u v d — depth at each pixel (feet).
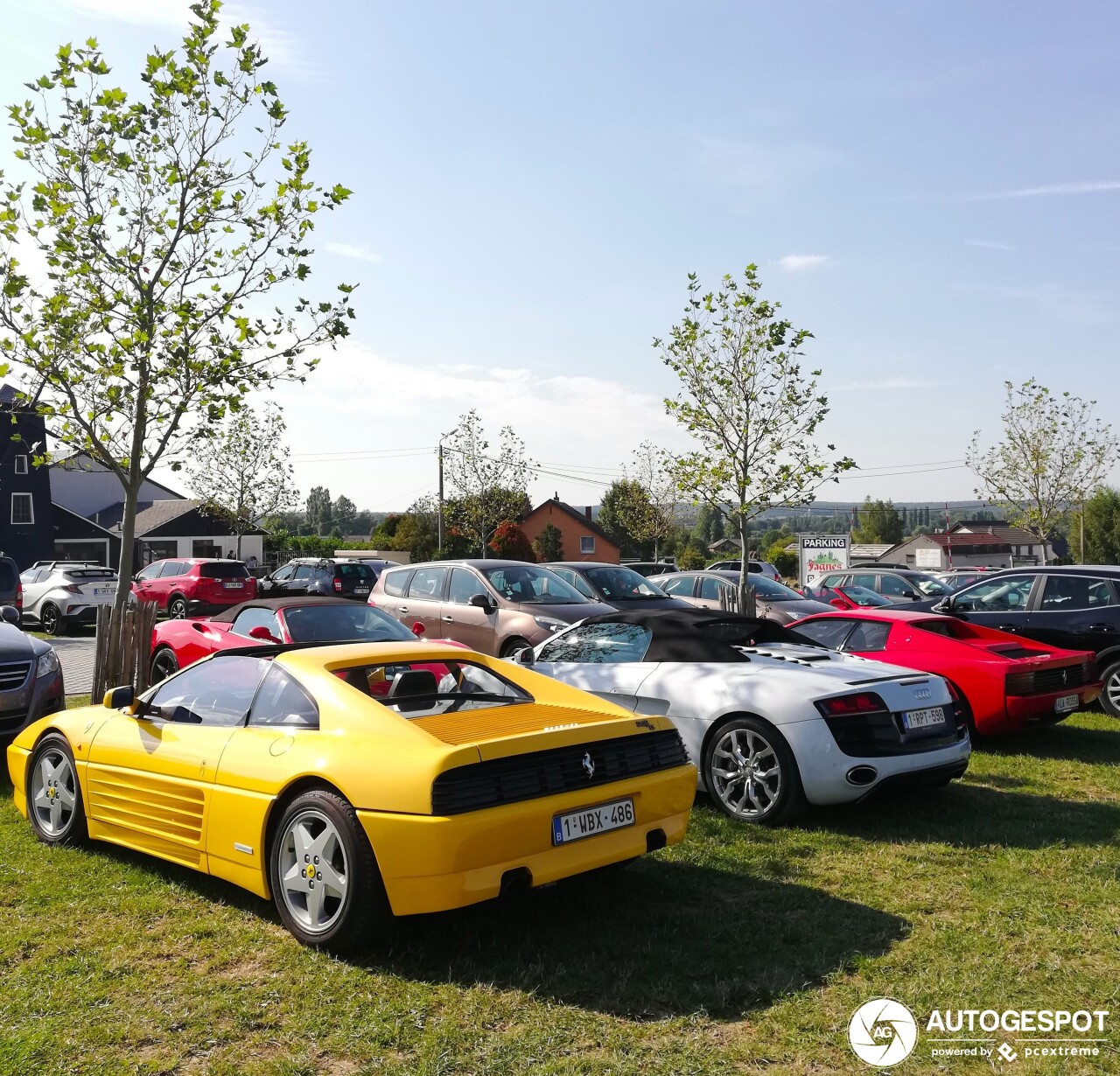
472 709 16.33
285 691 15.62
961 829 19.74
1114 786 23.82
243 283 29.22
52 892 16.26
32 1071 10.56
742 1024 11.59
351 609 31.17
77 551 163.02
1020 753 27.84
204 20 28.02
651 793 14.98
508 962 13.28
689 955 13.48
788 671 20.76
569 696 17.34
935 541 282.77
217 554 172.55
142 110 27.45
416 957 13.44
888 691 19.94
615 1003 12.08
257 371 29.68
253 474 120.78
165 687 17.90
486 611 38.55
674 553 212.64
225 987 12.62
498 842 12.93
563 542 211.61
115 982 12.80
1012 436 99.09
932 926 14.58
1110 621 33.60
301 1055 10.91
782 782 19.66
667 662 22.50
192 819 15.89
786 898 15.80
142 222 28.66
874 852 18.29
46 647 27.22
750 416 45.47
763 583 54.80
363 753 13.65
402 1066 10.68
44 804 19.49
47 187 26.91
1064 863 17.51
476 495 155.84
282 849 14.28
